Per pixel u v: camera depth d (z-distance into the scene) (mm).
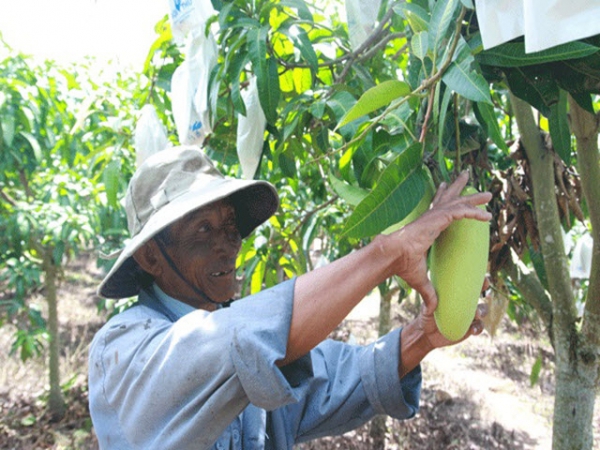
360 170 1255
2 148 3639
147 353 869
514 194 1477
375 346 1247
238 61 1455
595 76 915
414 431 4027
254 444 1128
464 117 1286
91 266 9266
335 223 2559
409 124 1025
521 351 5684
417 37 871
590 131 1235
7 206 3971
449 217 812
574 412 1485
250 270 2207
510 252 1520
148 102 1995
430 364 5504
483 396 4707
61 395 4605
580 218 1562
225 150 1824
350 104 1341
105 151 2225
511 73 959
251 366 743
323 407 1238
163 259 1113
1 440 4133
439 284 872
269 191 1269
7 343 5938
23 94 3385
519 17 751
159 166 1111
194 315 847
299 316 786
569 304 1508
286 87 1700
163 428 817
